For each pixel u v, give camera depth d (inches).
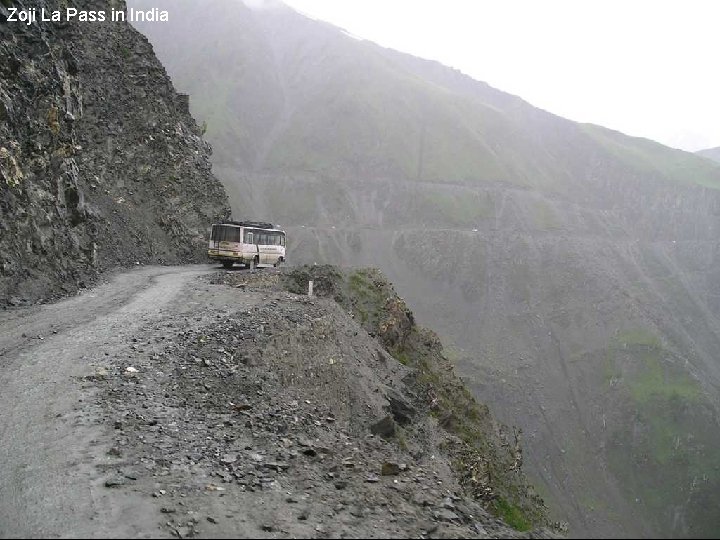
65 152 1182.9
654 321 7362.2
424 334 1473.9
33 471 346.6
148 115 1907.0
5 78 1009.5
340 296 1250.0
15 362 574.9
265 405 549.6
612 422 5118.1
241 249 1572.3
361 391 783.1
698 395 5344.5
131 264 1475.1
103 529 277.1
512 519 864.9
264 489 345.7
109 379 546.6
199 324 787.4
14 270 896.3
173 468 364.8
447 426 1088.2
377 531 301.6
